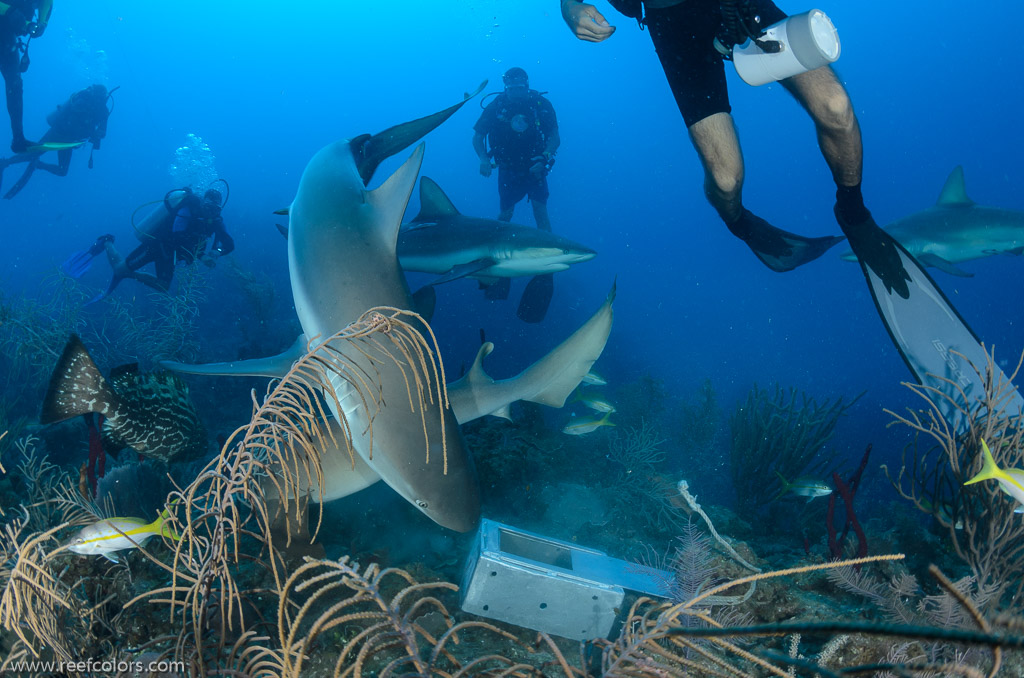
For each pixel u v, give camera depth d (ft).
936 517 12.58
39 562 8.12
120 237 103.35
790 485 16.43
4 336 32.58
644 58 334.03
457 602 11.58
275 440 7.73
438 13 358.43
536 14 351.87
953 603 9.66
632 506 20.04
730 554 11.78
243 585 11.32
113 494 13.05
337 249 11.69
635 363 62.69
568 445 23.08
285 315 51.13
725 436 35.99
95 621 9.34
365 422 10.38
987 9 300.20
